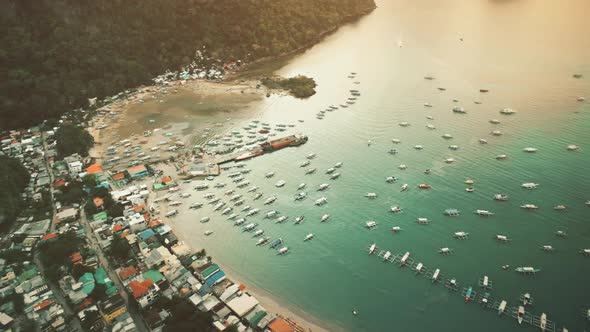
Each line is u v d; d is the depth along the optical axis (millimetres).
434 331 100438
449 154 165250
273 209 145500
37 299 109562
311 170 164250
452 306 105875
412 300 109000
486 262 117250
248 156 176000
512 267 114750
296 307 110312
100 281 113500
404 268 118438
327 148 179375
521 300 104750
